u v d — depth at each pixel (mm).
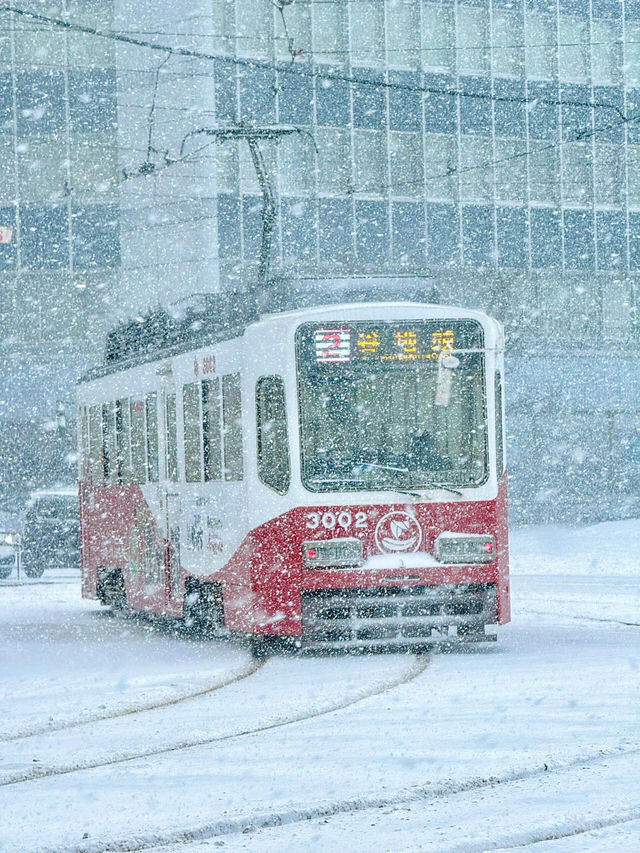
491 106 89938
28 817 12219
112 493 36312
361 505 26781
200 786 13469
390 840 10984
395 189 87312
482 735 16141
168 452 31734
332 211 85375
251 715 18562
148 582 33375
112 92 85625
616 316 93312
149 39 83188
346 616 26766
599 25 92688
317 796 12812
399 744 15695
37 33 85125
